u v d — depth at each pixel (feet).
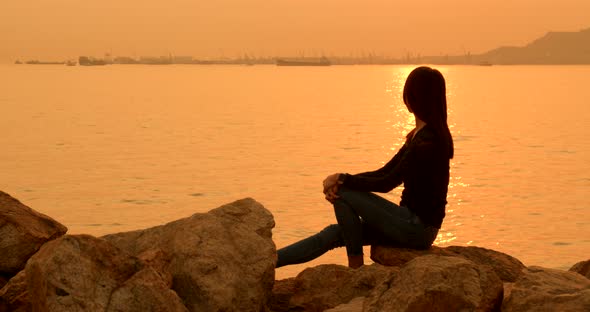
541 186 272.10
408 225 20.10
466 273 15.11
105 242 15.12
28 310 16.49
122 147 382.83
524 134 462.19
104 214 216.95
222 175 291.17
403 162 19.77
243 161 332.60
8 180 274.98
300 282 20.26
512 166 323.37
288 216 213.25
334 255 156.66
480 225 207.51
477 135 458.09
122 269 14.94
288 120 552.82
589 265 20.81
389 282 15.56
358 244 20.57
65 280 14.33
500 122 550.36
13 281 17.04
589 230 198.80
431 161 19.56
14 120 535.60
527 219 214.48
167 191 255.50
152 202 235.81
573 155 359.66
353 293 18.92
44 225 19.77
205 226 17.93
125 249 18.19
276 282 21.50
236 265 17.30
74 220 208.64
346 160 336.70
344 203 20.39
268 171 303.07
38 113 605.31
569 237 191.62
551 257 172.35
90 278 14.49
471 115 620.08
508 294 16.07
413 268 15.34
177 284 16.80
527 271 16.33
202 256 17.08
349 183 20.22
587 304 14.23
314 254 20.79
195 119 555.69
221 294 16.58
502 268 20.58
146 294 14.58
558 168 317.22
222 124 516.32
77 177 283.38
